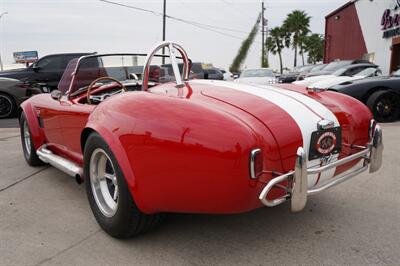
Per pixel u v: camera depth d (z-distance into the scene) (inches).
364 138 101.1
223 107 83.4
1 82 370.9
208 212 78.9
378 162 101.3
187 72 120.6
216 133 73.4
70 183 144.8
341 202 119.9
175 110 80.0
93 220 109.9
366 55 837.8
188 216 110.6
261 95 94.8
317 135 85.4
